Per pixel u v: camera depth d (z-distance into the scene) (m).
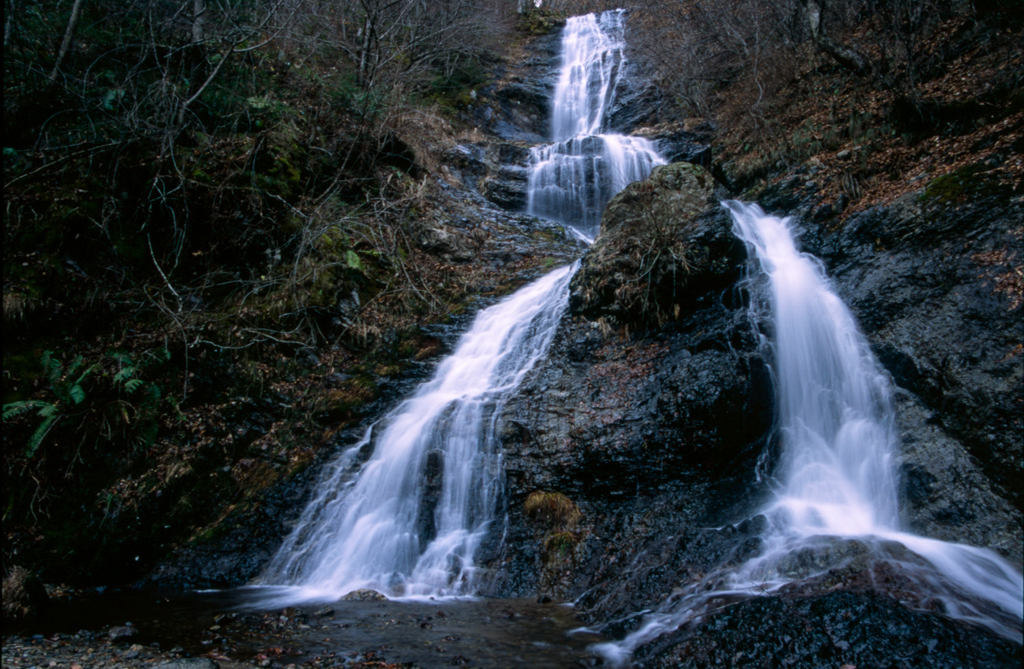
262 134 8.30
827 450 5.57
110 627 4.05
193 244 7.66
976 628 3.26
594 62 16.80
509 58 17.72
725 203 8.44
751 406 5.51
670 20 14.02
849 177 7.66
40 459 5.43
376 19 10.41
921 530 4.40
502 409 6.40
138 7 8.23
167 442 6.11
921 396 5.14
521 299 8.26
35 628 4.04
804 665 3.11
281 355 7.46
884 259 6.24
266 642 3.75
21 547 5.08
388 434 6.53
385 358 7.84
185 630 3.99
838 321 6.06
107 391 6.00
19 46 7.00
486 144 13.13
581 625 4.09
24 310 5.88
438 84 14.59
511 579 5.00
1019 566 3.88
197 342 6.73
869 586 3.61
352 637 3.83
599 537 5.11
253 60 9.51
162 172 7.39
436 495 5.88
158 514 5.59
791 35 10.93
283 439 6.60
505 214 11.27
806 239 7.30
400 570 5.38
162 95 7.48
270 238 8.09
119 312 6.66
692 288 6.41
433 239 9.70
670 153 11.75
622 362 6.37
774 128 10.10
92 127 7.12
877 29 9.66
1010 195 5.65
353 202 9.54
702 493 5.22
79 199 6.74
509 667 3.35
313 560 5.45
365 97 9.98
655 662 3.37
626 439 5.61
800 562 4.00
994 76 7.12
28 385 5.73
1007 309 4.95
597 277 6.87
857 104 8.85
